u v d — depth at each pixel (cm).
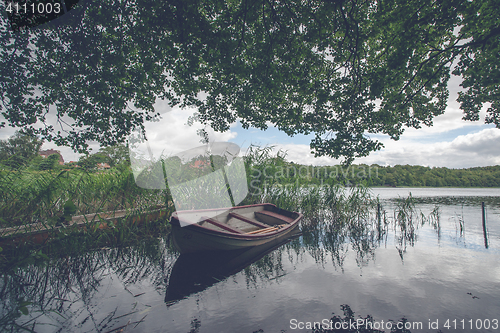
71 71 557
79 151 643
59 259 421
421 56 588
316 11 542
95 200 592
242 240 468
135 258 447
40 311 270
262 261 442
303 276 372
